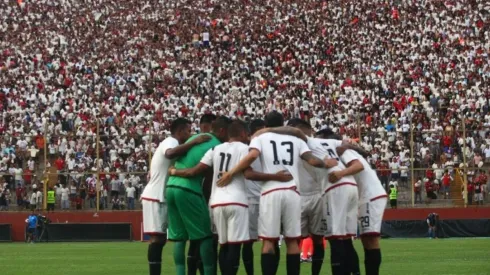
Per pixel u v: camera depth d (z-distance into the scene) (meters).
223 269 20.38
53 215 64.00
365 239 21.05
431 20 98.12
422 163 63.06
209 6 106.75
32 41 98.50
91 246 52.38
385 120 74.12
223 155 20.41
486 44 91.31
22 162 66.69
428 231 59.19
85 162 65.62
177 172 20.86
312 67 90.38
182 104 82.00
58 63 92.31
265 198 19.70
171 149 21.23
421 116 72.88
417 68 87.38
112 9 106.94
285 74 89.50
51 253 44.22
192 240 21.08
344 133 67.50
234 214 20.06
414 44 93.44
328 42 95.88
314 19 101.88
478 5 99.62
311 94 83.44
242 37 98.25
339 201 20.38
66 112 78.94
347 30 98.50
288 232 19.73
